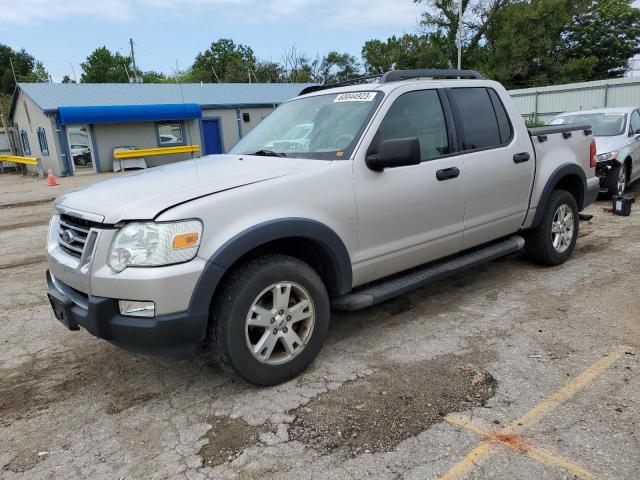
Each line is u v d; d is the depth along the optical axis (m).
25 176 22.69
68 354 4.01
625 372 3.25
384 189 3.64
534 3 40.06
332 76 56.12
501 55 40.88
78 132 21.67
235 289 3.01
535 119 28.89
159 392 3.35
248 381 3.15
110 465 2.65
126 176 3.75
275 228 3.06
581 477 2.37
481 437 2.69
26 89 23.11
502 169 4.52
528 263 5.64
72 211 3.16
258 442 2.76
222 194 3.00
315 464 2.56
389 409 2.99
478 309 4.44
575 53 44.53
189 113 23.38
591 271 5.28
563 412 2.87
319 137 3.85
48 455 2.76
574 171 5.31
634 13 43.06
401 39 46.31
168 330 2.80
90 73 67.94
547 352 3.58
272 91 28.97
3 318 4.86
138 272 2.77
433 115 4.12
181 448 2.75
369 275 3.69
